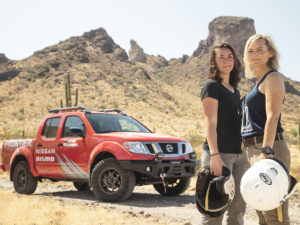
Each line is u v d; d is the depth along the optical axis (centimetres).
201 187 335
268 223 339
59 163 844
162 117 13938
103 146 757
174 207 673
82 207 636
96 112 870
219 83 353
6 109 14825
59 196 847
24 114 13938
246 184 308
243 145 376
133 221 540
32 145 916
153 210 641
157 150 741
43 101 15675
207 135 340
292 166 1686
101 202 734
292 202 756
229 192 322
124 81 19050
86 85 17662
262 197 301
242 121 371
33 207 609
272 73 341
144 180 767
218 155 331
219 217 342
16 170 932
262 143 353
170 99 18562
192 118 15175
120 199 731
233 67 373
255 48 361
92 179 755
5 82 18162
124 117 909
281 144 349
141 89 18450
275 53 363
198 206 337
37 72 19112
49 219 528
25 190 899
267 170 304
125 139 744
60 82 17888
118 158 726
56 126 885
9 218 538
